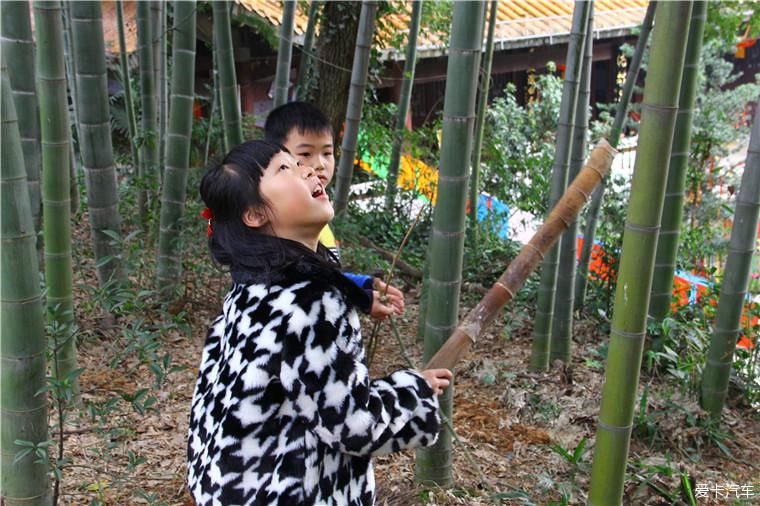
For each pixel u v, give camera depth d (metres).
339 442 1.64
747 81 13.62
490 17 6.32
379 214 7.64
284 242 1.75
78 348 4.74
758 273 5.87
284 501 1.65
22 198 2.44
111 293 3.34
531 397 4.56
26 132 4.52
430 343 3.09
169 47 8.99
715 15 9.04
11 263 2.45
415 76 11.11
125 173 7.94
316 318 1.63
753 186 4.09
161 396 4.28
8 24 4.23
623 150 9.80
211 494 1.69
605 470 2.98
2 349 2.51
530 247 2.15
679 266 6.34
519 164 7.60
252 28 9.52
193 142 8.84
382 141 8.06
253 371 1.64
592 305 5.96
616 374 2.88
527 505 3.30
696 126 9.13
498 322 5.87
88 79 4.75
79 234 6.75
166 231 5.36
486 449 4.00
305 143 2.85
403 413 1.72
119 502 3.26
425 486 3.43
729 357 4.32
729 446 4.25
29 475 2.59
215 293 5.79
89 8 4.63
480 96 6.47
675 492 3.65
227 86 5.98
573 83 4.86
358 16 8.27
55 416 3.82
